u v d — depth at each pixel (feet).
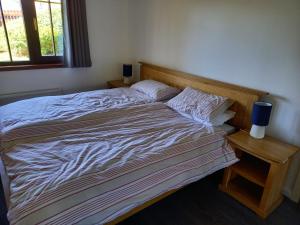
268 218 6.02
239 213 6.14
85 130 6.31
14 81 9.71
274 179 5.62
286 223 5.88
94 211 4.08
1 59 9.51
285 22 6.09
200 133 6.35
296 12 5.84
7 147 5.51
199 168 5.74
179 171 5.35
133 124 6.79
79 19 10.06
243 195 6.52
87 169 4.47
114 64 12.32
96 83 12.01
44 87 10.51
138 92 9.66
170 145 5.60
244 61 7.22
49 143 5.60
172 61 9.84
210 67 8.30
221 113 7.10
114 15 11.47
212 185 7.20
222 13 7.50
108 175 4.46
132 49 12.19
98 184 4.26
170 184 5.17
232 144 6.40
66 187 4.02
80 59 10.59
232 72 7.63
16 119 6.39
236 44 7.32
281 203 6.57
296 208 6.41
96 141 5.75
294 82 6.18
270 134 6.97
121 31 11.98
